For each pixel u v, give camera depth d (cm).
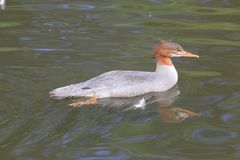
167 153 1208
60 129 1270
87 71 1599
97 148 1212
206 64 1683
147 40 1841
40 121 1298
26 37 1852
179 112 1391
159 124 1324
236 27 1983
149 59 1692
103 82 1466
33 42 1808
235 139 1262
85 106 1384
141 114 1374
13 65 1623
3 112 1327
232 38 1878
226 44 1830
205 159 1184
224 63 1684
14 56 1692
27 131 1251
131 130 1291
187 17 2086
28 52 1723
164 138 1265
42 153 1180
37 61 1656
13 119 1297
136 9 2164
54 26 1956
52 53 1719
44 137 1233
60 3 2214
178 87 1540
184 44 1825
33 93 1435
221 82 1557
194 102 1448
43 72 1580
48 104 1375
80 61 1666
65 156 1177
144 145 1234
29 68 1605
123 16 2078
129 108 1403
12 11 2112
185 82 1567
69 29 1927
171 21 2038
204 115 1374
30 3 2211
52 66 1625
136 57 1703
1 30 1914
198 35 1906
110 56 1706
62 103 1385
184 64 1689
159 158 1188
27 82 1507
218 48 1797
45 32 1897
